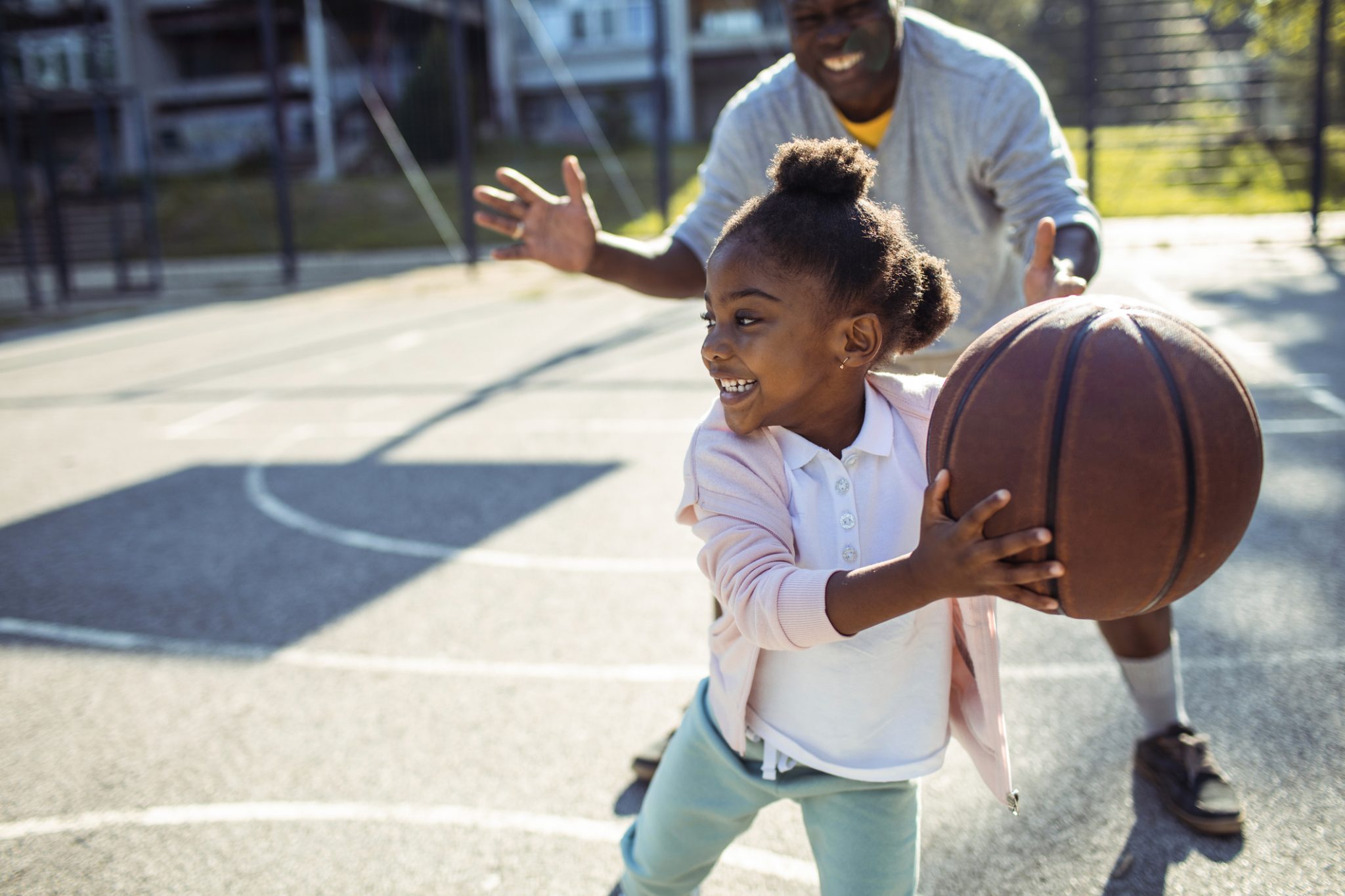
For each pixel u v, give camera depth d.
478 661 3.69
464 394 8.57
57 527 5.65
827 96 2.40
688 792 1.80
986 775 1.75
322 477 6.33
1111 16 19.55
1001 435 1.34
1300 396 6.67
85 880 2.54
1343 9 17.78
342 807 2.80
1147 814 2.53
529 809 2.74
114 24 28.72
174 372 10.60
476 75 32.97
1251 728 2.91
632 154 27.67
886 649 1.62
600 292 14.55
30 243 18.80
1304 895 2.21
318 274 19.95
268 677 3.67
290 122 28.92
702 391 8.08
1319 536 4.36
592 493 5.64
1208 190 17.28
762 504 1.58
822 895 1.70
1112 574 1.31
